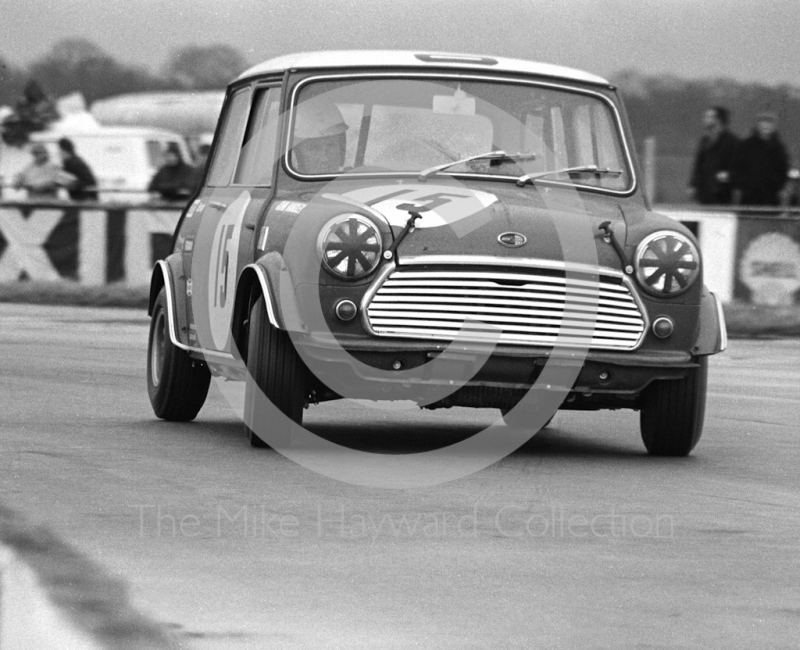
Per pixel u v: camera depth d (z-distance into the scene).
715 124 58.81
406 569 14.01
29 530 15.41
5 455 20.78
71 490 17.94
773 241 52.16
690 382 22.05
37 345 40.91
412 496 18.09
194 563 14.03
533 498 18.22
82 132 74.38
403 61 24.03
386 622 12.09
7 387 30.41
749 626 12.30
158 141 74.62
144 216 57.03
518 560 14.53
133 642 11.41
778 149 57.94
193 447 22.08
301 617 12.19
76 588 12.99
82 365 35.69
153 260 57.06
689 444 22.61
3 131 71.94
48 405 27.53
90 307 56.44
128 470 19.62
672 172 86.50
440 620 12.20
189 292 25.41
